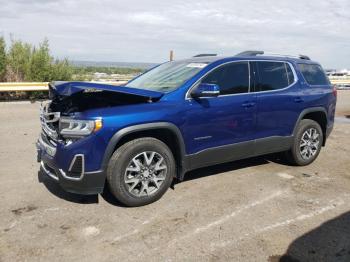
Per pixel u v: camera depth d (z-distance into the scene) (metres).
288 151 5.91
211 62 4.95
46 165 4.45
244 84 5.12
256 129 5.24
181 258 3.25
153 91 4.44
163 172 4.44
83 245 3.46
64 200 4.47
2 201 4.42
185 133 4.49
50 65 15.14
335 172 5.80
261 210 4.28
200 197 4.64
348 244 3.52
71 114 4.05
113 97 4.54
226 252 3.36
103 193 4.70
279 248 3.43
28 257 3.24
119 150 4.11
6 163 5.95
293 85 5.74
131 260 3.22
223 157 4.96
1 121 9.62
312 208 4.35
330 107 6.33
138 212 4.18
